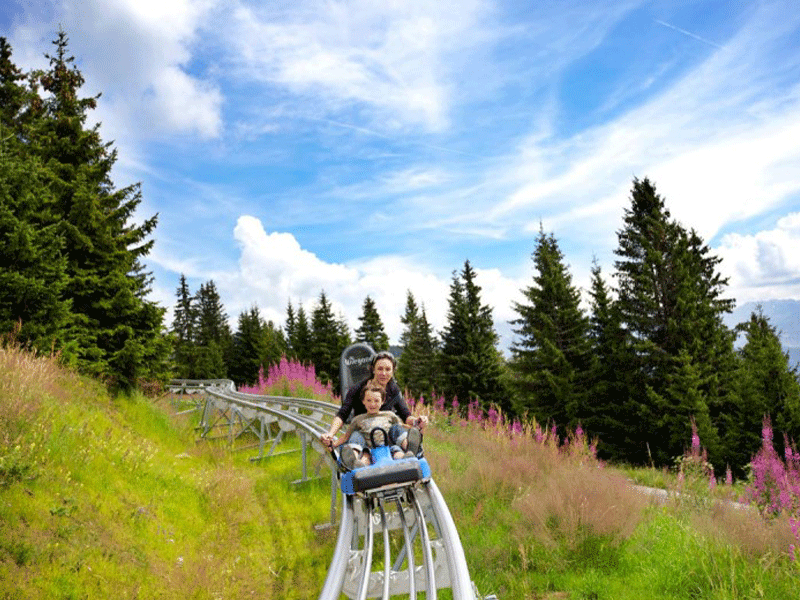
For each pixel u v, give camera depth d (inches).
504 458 430.6
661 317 1113.4
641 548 279.9
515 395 1384.1
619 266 1242.6
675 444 981.2
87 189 689.6
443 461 438.9
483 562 284.0
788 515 257.3
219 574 271.9
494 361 1441.9
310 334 2406.5
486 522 333.4
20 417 327.6
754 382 886.4
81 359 621.9
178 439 640.4
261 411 621.0
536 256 1323.8
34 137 743.7
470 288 1520.7
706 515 303.4
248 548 332.8
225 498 394.0
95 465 353.4
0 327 498.0
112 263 705.0
